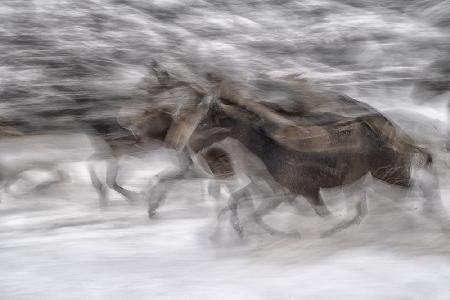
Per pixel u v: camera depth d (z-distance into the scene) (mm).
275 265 10445
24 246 11859
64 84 18828
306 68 21438
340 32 24250
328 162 11250
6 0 22656
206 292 9359
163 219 13555
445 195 12961
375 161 11359
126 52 21766
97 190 14914
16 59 20500
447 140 11820
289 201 11664
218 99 11359
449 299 8891
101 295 9352
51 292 9484
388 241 11367
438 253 10742
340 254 10836
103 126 14750
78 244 11945
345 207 13422
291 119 11242
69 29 22297
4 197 15805
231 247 11469
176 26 23922
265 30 24641
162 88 12555
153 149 14508
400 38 24266
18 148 15430
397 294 9070
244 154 11414
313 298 9062
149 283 9766
